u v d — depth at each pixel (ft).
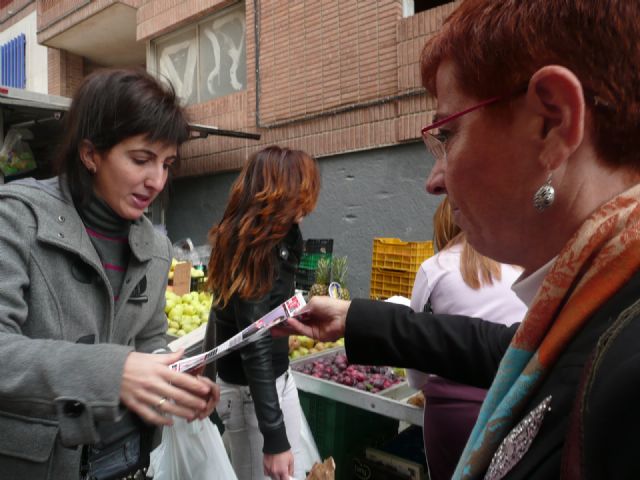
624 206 1.62
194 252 18.11
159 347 4.97
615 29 1.54
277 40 17.44
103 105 3.63
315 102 16.35
